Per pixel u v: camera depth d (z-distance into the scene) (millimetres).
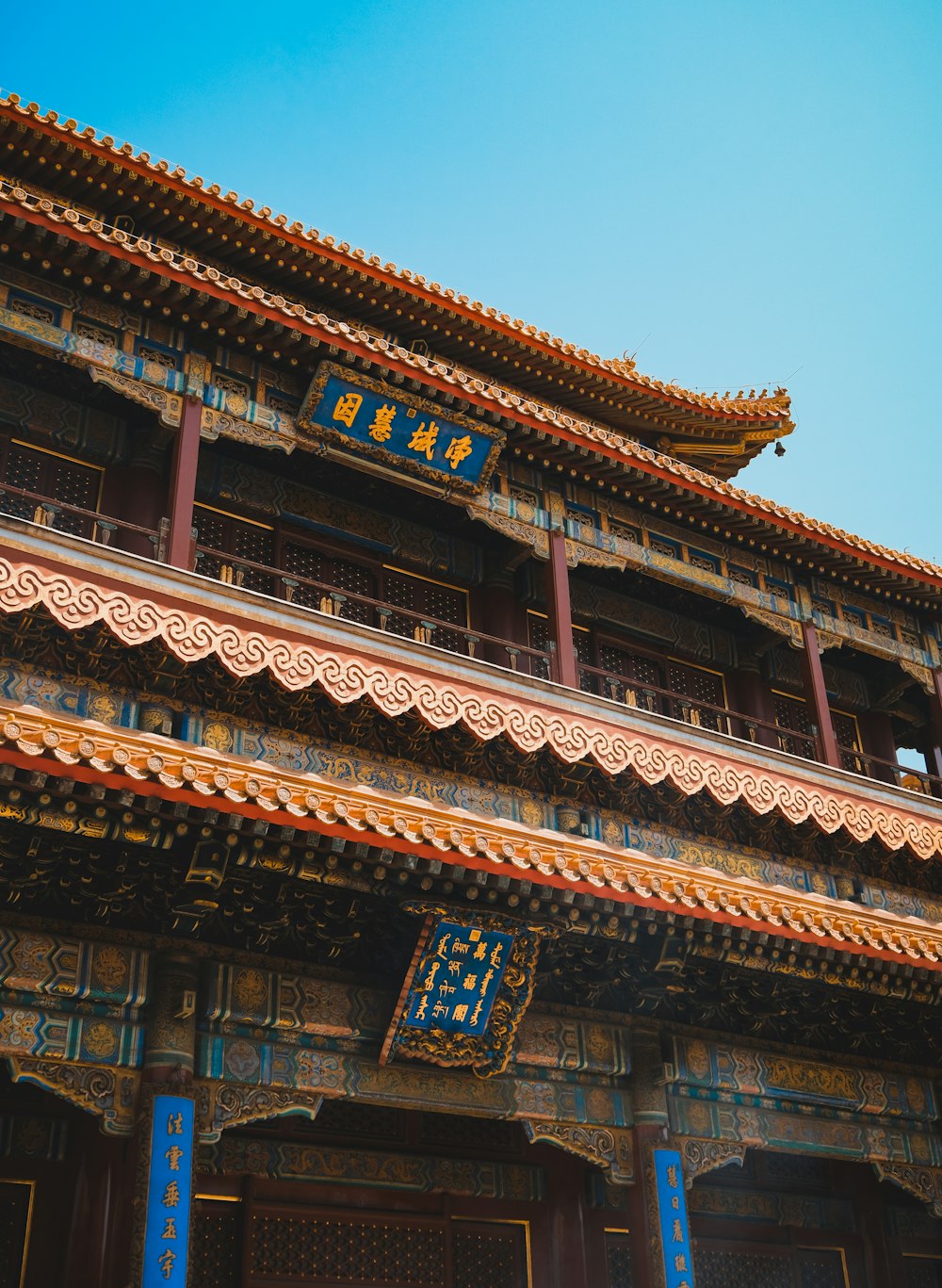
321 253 24984
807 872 25266
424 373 22000
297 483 23891
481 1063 17922
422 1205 19281
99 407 21875
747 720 25656
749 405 30234
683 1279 18250
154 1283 14594
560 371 28078
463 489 23328
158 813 14789
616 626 26891
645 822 23344
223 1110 16250
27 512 20844
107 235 19969
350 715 20531
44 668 18266
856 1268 23172
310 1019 17125
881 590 28578
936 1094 22703
